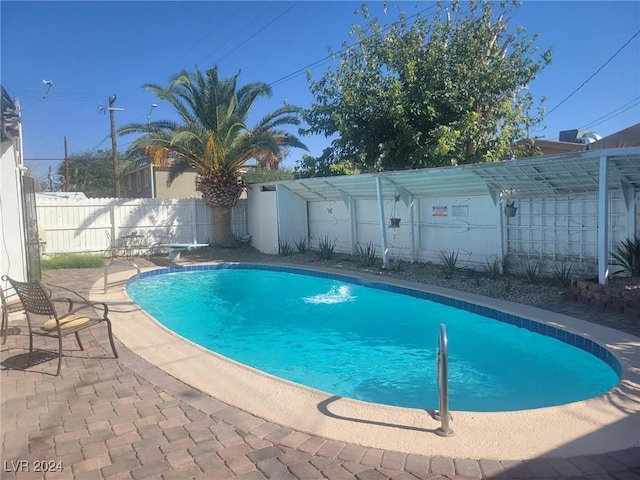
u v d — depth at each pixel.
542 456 3.39
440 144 14.82
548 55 16.48
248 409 4.26
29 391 4.70
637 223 9.08
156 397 4.54
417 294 10.32
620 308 7.72
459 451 3.48
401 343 8.01
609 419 3.99
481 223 12.05
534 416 4.07
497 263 11.39
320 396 4.57
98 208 17.42
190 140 17.25
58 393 4.64
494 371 6.57
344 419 4.05
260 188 18.61
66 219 16.91
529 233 11.09
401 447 3.55
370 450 3.51
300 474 3.20
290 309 10.56
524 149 17.75
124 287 11.53
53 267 14.53
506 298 9.17
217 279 14.04
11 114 8.16
